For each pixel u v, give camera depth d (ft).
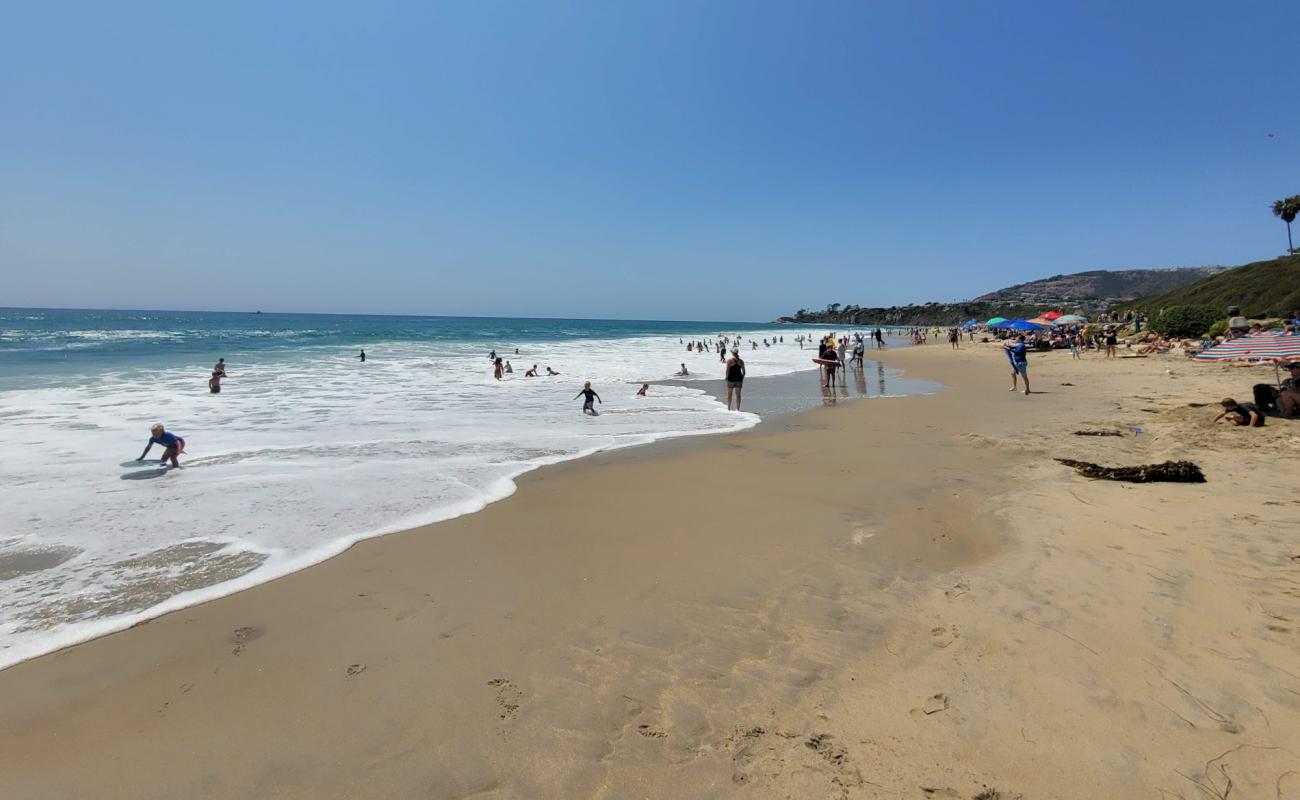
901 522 18.78
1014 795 7.82
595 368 86.02
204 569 15.76
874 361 103.04
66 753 9.10
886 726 9.23
